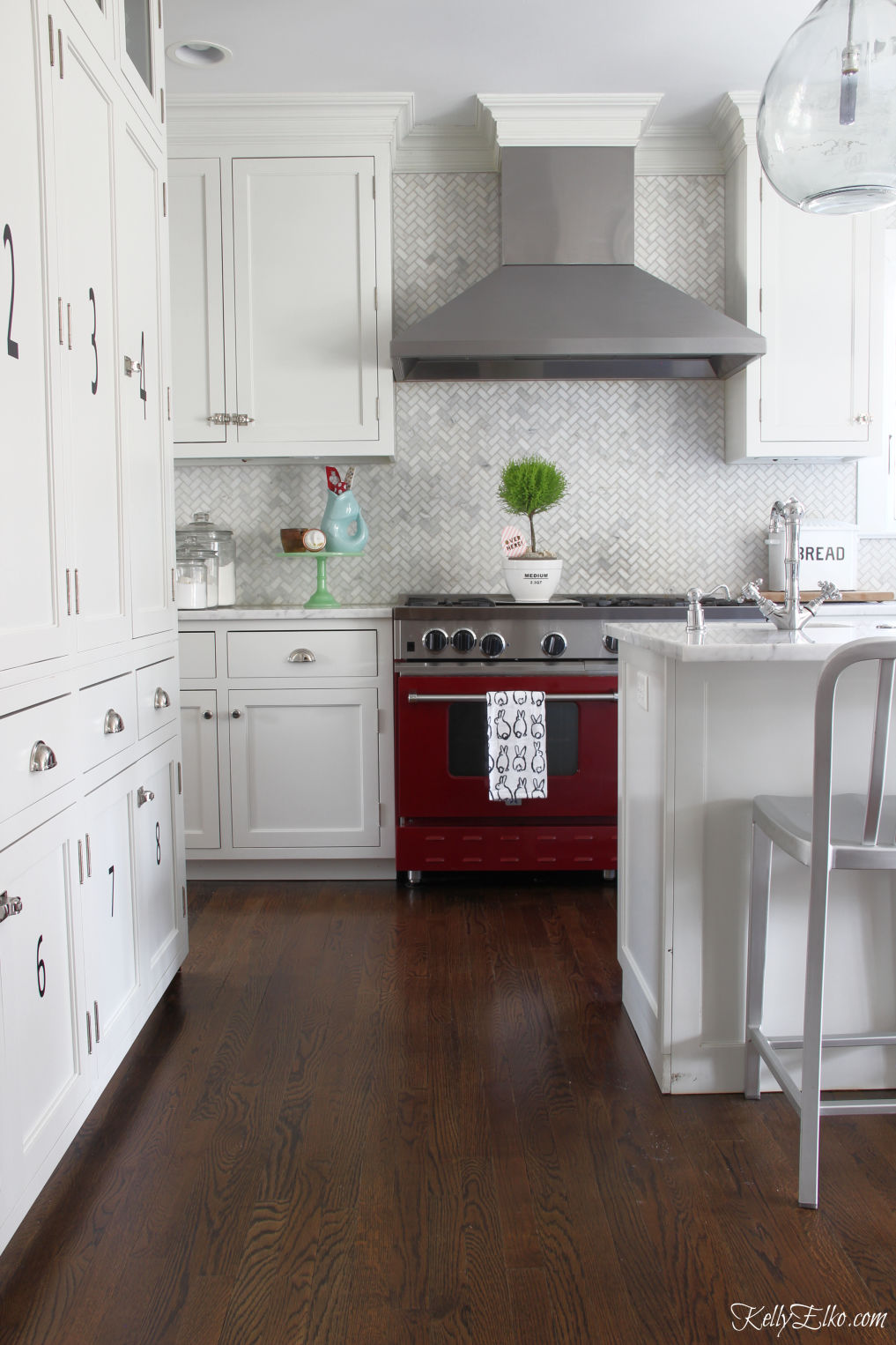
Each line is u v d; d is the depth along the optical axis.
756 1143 1.70
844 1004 1.85
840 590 3.57
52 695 1.54
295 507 3.66
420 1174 1.61
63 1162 1.66
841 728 1.82
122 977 1.92
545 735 3.04
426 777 3.14
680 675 1.79
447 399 3.66
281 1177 1.61
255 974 2.47
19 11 1.44
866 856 1.46
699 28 2.86
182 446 3.36
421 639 3.11
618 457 3.69
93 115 1.78
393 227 3.61
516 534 3.33
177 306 3.32
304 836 3.23
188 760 3.21
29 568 1.46
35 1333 1.27
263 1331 1.27
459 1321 1.29
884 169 1.57
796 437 3.41
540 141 3.33
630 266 3.37
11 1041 1.37
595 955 2.58
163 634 2.26
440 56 3.00
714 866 1.82
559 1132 1.74
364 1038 2.11
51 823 1.54
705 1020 1.86
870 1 1.50
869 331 3.39
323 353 3.33
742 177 3.41
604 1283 1.36
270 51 2.95
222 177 3.29
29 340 1.47
